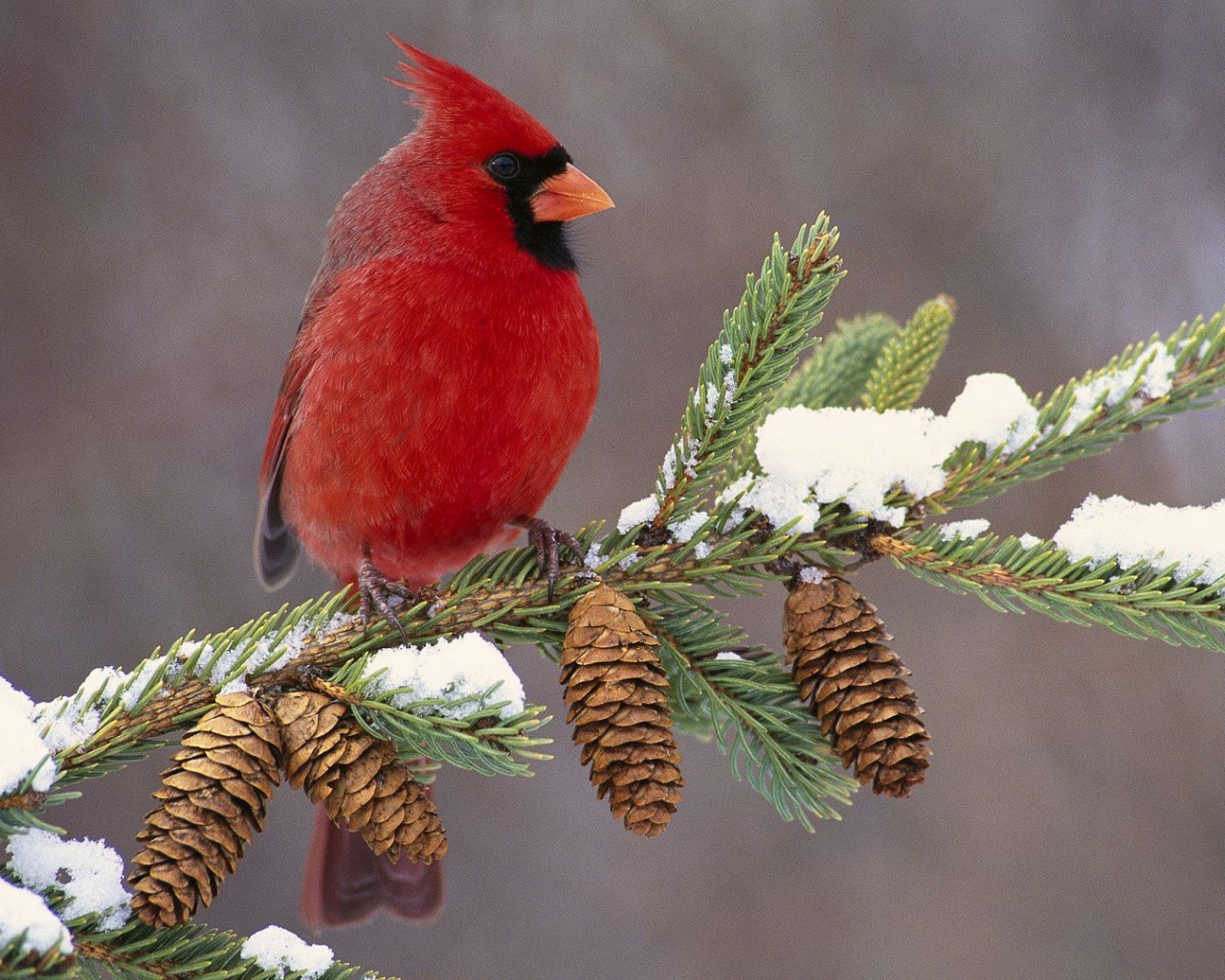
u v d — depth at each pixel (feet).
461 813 36.14
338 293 17.28
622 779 11.74
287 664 12.84
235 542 38.40
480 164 17.30
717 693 13.42
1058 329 38.65
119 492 38.34
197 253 40.37
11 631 36.81
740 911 34.81
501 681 11.61
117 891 10.71
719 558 13.91
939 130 40.55
